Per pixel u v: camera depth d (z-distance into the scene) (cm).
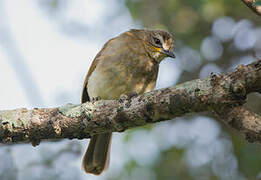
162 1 1443
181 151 1289
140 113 770
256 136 660
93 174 1158
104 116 802
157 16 1443
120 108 789
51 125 824
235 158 1251
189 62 1427
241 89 660
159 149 1297
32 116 830
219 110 690
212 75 703
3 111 844
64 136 841
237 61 1419
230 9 1405
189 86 717
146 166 1269
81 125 820
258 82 656
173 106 731
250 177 1180
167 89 748
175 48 1430
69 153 1184
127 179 1266
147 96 764
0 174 1127
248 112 676
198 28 1428
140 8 1439
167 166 1274
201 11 1402
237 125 675
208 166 1262
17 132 830
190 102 711
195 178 1255
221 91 682
